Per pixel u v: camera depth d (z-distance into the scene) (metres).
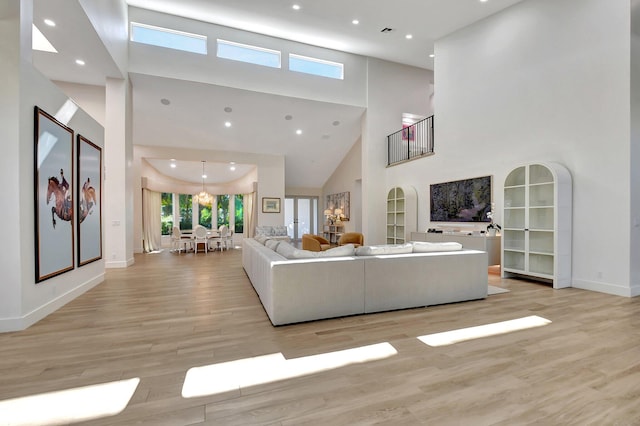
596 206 4.03
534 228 4.50
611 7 3.89
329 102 7.75
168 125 7.91
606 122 3.93
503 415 1.54
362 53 7.80
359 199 10.05
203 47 6.77
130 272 5.45
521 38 4.96
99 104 6.18
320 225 12.61
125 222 5.92
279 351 2.28
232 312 3.20
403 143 8.37
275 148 9.55
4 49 2.65
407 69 8.55
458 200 6.06
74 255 3.73
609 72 3.90
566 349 2.29
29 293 2.81
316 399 1.68
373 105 8.13
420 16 5.80
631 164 3.74
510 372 1.96
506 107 5.17
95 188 4.39
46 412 1.57
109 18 4.99
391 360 2.13
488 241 5.08
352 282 3.07
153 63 6.29
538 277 4.59
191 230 10.41
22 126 2.71
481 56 5.65
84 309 3.28
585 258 4.15
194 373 1.96
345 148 10.06
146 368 2.02
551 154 4.52
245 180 10.92
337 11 5.88
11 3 2.66
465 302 3.56
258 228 9.42
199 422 1.49
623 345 2.35
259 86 7.12
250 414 1.55
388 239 7.83
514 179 4.86
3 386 1.80
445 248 3.68
